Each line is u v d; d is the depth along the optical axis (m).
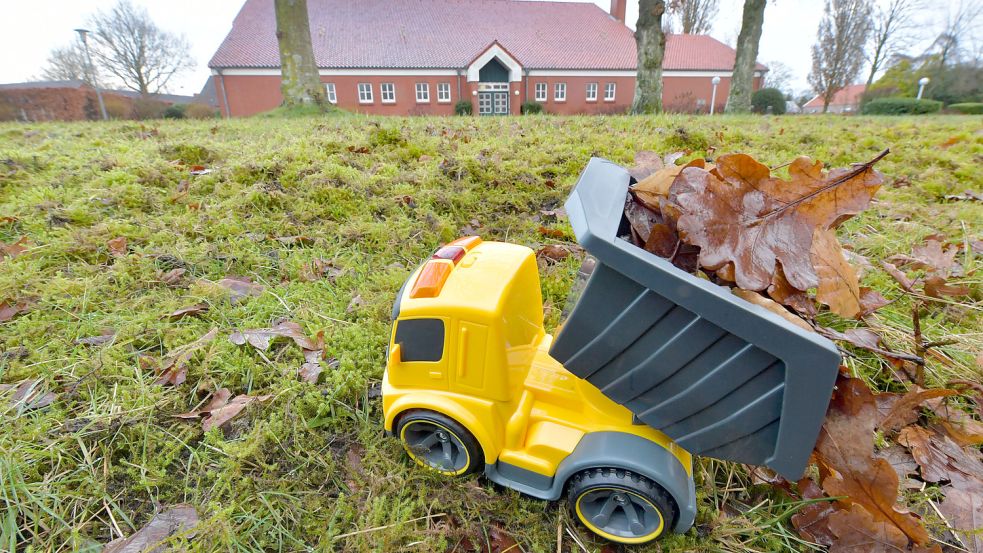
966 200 0.80
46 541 0.31
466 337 0.32
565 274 0.58
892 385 0.43
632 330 0.28
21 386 0.40
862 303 0.40
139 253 0.57
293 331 0.47
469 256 0.36
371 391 0.42
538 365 0.36
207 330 0.48
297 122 1.42
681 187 0.30
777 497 0.35
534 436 0.34
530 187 0.80
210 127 1.27
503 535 0.33
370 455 0.37
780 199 0.30
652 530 0.32
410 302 0.33
